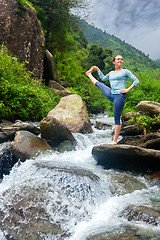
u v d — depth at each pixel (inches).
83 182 101.1
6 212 87.4
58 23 637.3
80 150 178.9
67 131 180.7
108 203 94.6
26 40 398.6
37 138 159.0
